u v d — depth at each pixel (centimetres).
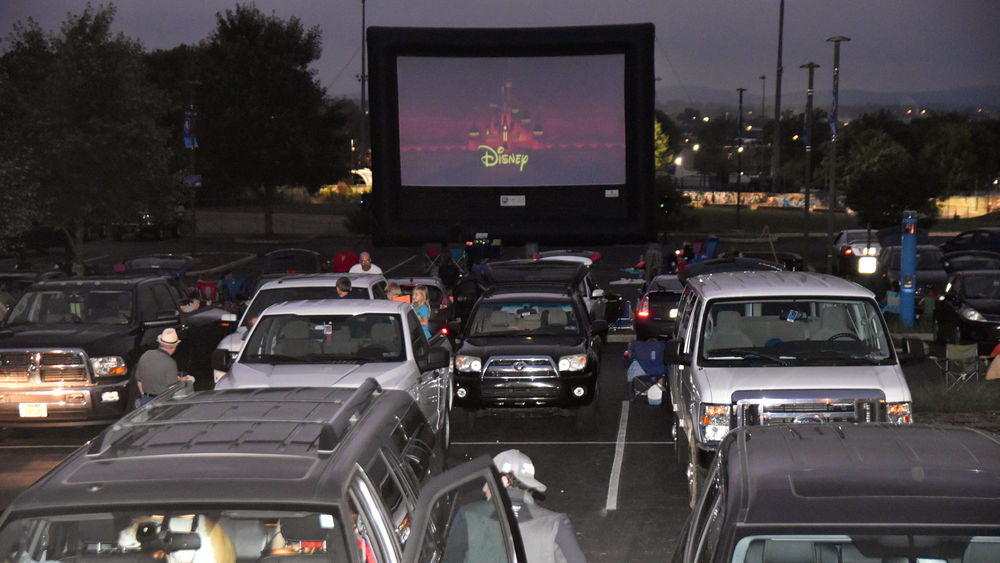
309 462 412
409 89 2572
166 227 5609
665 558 840
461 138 2591
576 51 2527
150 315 1421
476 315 1419
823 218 7244
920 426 487
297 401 518
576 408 1303
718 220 7050
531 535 499
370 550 397
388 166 2605
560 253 2564
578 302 1432
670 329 1603
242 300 1778
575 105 2561
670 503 1005
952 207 7819
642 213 2594
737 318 1006
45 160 2967
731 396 910
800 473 422
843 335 991
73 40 3106
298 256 2889
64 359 1274
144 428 462
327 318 1084
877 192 4766
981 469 416
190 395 545
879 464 426
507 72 2555
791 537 386
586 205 2598
